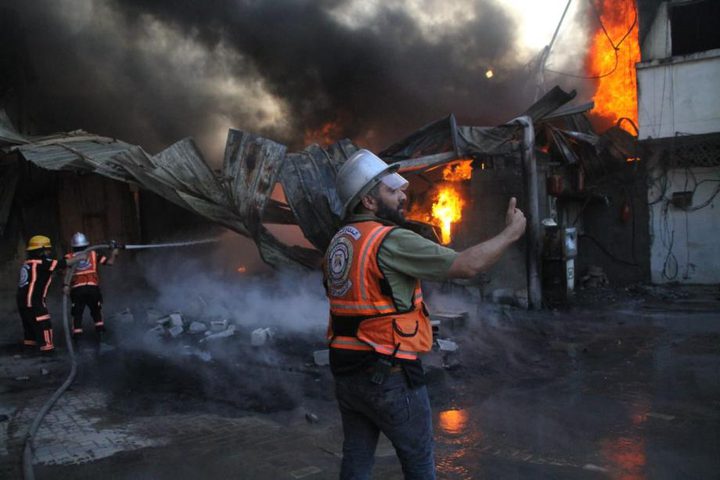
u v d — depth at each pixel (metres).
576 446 4.10
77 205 10.45
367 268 2.13
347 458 2.37
